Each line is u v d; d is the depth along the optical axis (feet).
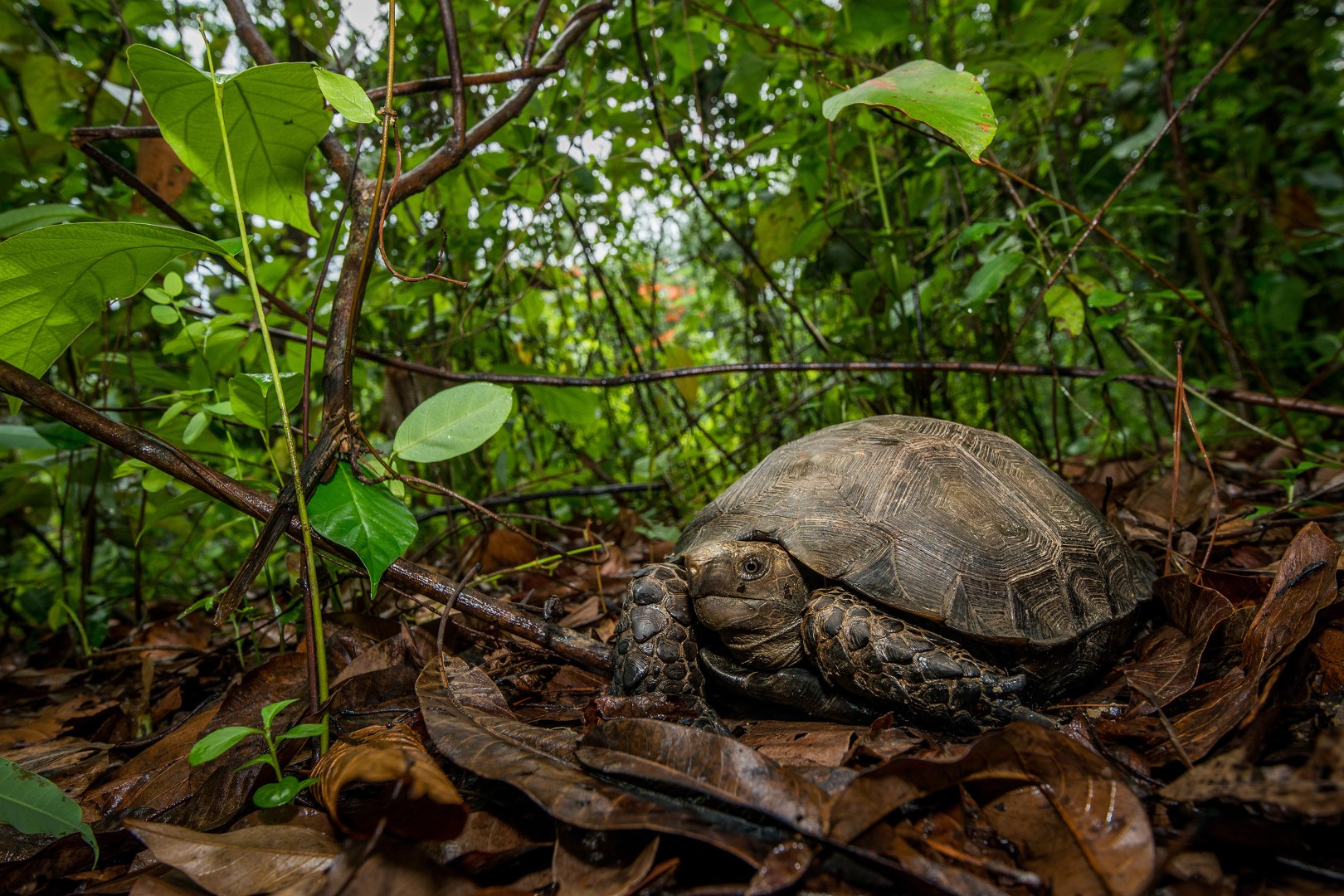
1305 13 4.77
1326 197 4.99
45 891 1.14
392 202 1.47
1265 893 0.86
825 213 2.72
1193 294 3.20
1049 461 3.38
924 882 0.85
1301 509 2.37
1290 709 1.19
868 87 1.37
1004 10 2.94
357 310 1.42
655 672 1.54
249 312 2.38
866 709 1.45
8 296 1.20
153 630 2.48
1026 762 1.01
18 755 1.61
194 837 1.04
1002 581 1.50
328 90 1.18
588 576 2.57
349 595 2.46
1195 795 0.96
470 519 2.65
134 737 1.79
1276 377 4.64
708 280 4.59
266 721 1.13
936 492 1.62
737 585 1.49
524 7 2.71
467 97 2.76
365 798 1.20
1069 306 2.37
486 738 1.18
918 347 3.02
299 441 2.34
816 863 0.89
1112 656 1.62
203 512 2.97
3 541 3.62
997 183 3.10
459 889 0.91
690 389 3.09
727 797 0.96
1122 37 2.80
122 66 2.56
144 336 2.81
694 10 2.64
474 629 2.01
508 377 2.43
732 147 3.19
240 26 1.96
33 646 2.88
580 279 3.68
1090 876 0.87
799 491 1.67
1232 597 1.79
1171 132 3.27
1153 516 2.44
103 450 2.38
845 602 1.45
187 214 2.63
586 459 3.50
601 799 0.99
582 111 2.52
